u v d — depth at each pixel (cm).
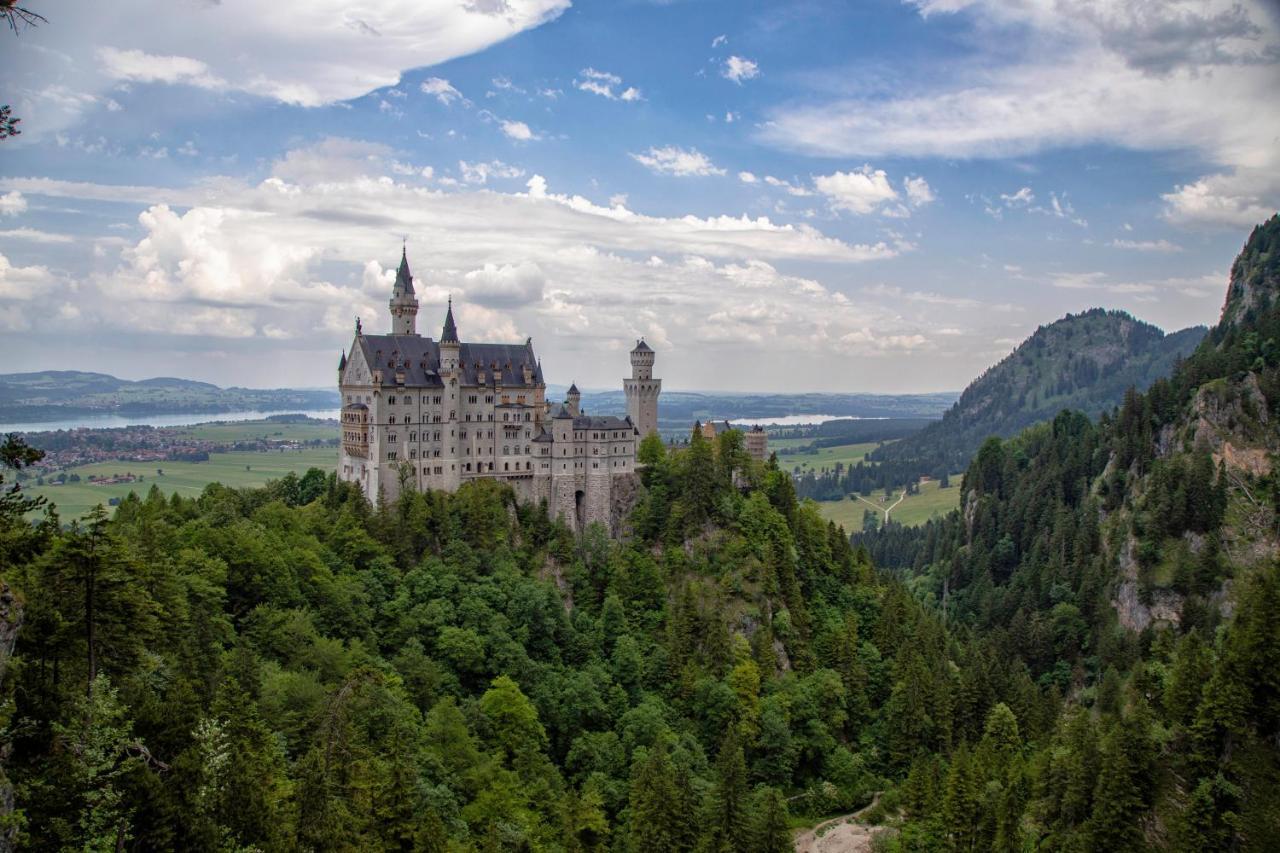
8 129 5569
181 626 12812
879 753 19962
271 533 17825
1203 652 14438
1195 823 12131
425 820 10494
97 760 7119
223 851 7731
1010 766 16188
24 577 8131
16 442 6444
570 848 13738
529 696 17875
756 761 18725
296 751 11500
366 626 17638
